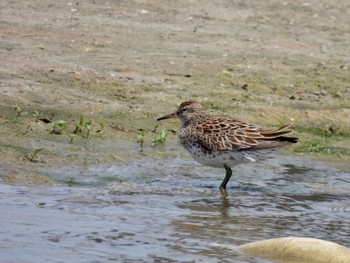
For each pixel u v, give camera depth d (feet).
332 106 61.05
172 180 47.42
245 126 47.16
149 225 40.40
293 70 66.69
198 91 61.26
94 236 38.63
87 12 74.43
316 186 47.91
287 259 37.22
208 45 70.08
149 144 52.85
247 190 46.70
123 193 44.68
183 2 79.41
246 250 37.83
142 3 77.92
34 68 61.67
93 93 59.21
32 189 44.14
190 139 47.60
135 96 59.36
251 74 65.10
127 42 68.95
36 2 75.31
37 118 53.83
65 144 50.88
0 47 64.75
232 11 78.79
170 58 66.54
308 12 80.59
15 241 37.52
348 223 42.24
